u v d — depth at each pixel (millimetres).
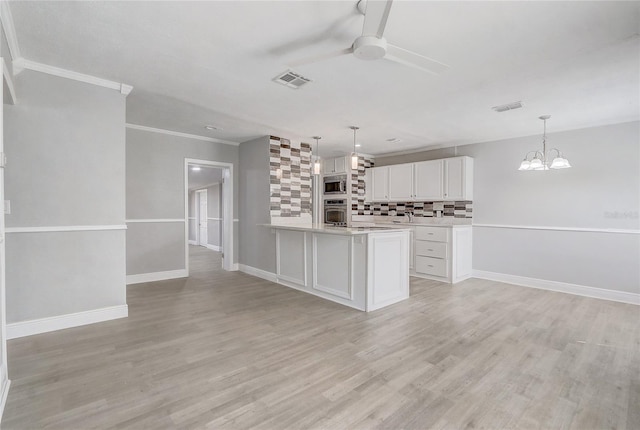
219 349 2580
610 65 2588
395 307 3711
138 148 4719
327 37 2240
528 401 1920
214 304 3777
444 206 5727
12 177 2686
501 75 2789
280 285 4715
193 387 2035
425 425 1705
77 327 2998
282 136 5172
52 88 2830
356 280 3666
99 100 3057
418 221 6090
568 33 2125
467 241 5258
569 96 3268
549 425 1712
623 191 3998
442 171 5465
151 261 4922
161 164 4938
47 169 2832
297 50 2428
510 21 1993
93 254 3086
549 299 4051
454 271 4945
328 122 4320
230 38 2262
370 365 2338
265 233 5180
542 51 2371
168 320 3223
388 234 3805
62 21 2072
